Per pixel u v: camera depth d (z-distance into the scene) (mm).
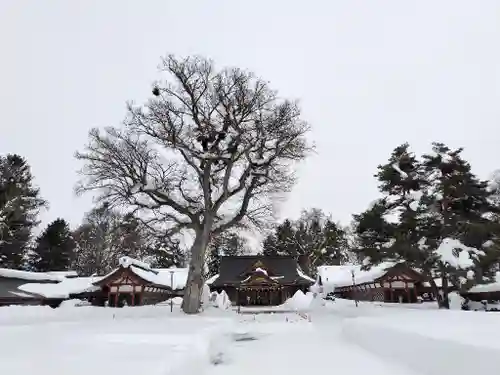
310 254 83188
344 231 84875
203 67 32594
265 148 32531
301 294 54562
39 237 78312
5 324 18641
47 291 47062
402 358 10578
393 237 32344
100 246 68938
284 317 33094
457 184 32375
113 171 30125
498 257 28844
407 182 33656
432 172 34062
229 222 33188
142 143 31156
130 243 33094
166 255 70312
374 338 13906
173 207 31312
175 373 7418
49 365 6957
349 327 18656
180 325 17969
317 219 88500
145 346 9820
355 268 58719
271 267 64688
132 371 6418
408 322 14852
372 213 33375
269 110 32844
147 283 49656
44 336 12133
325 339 17438
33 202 57875
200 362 10133
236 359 11875
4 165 57969
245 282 61812
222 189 32719
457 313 19344
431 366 8938
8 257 58188
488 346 7789
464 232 31016
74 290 49156
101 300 50156
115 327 16438
